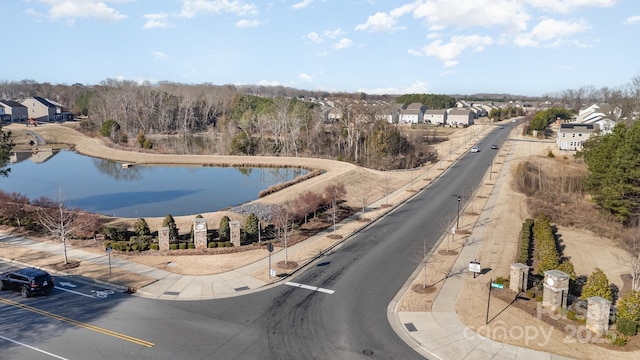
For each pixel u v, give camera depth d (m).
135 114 123.62
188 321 21.69
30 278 24.22
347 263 29.91
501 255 31.39
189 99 126.94
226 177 69.75
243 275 27.44
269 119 97.12
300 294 24.91
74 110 167.00
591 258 32.16
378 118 88.88
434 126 143.88
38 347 19.25
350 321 21.78
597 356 18.61
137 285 25.73
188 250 31.69
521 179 55.97
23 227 37.16
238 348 19.23
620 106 96.62
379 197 51.09
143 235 34.03
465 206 46.41
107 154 90.75
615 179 39.44
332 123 116.44
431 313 22.52
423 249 32.81
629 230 37.28
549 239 31.14
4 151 46.00
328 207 44.09
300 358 18.53
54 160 86.69
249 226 34.47
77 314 22.36
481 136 114.69
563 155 78.38
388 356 18.73
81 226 32.69
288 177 69.81
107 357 18.48
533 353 18.81
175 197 53.88
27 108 141.88
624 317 20.45
